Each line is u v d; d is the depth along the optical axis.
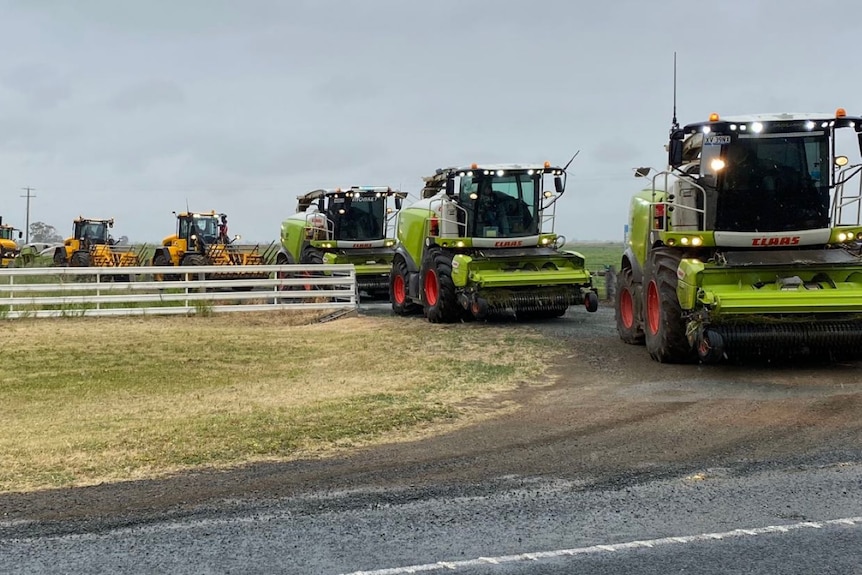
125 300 19.02
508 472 6.58
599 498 5.87
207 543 5.08
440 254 17.42
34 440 7.86
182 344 14.87
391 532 5.24
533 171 17.22
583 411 8.84
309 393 10.34
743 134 10.83
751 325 10.16
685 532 5.16
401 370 11.91
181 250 29.34
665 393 9.63
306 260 24.62
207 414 9.03
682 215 11.87
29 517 5.59
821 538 5.02
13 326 17.14
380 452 7.29
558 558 4.79
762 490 5.95
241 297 19.30
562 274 16.42
